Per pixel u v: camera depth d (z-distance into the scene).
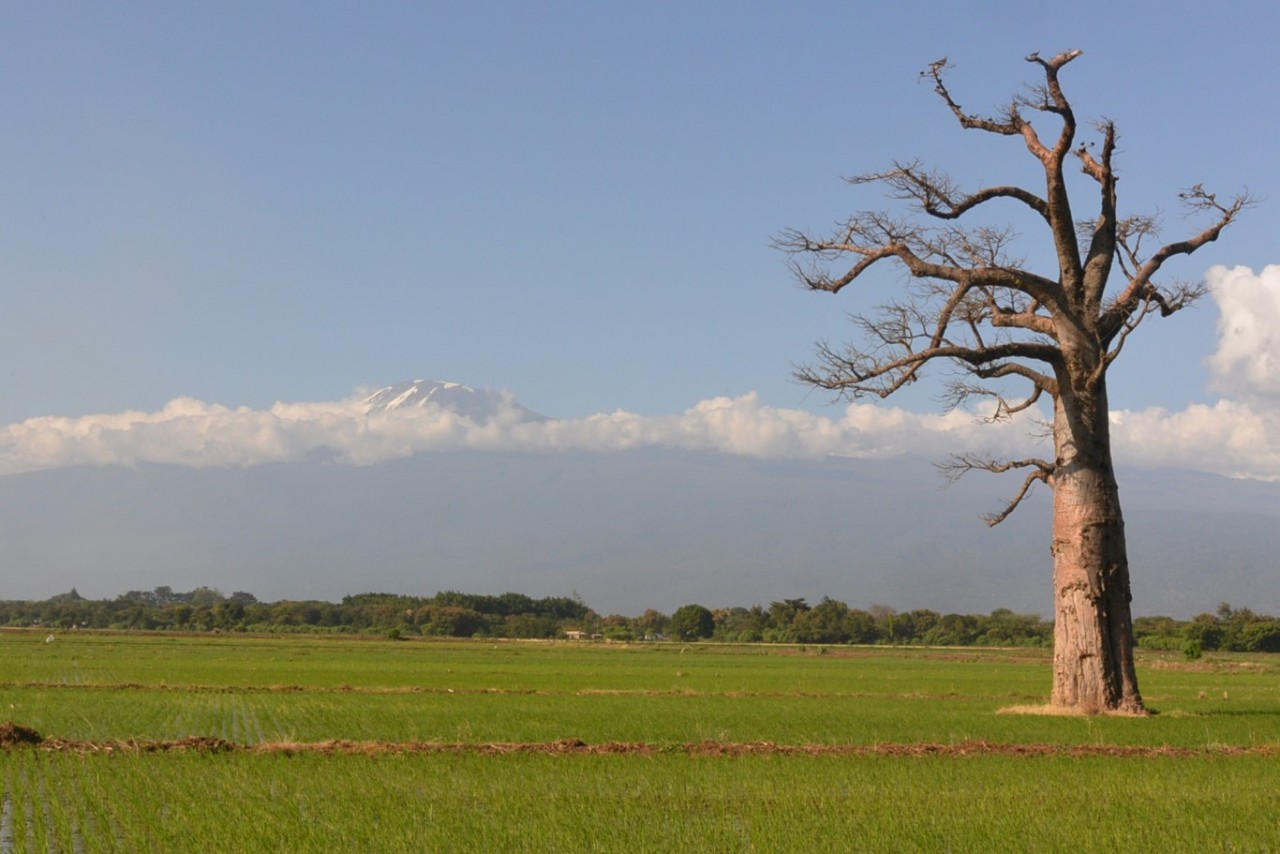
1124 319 34.19
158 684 45.94
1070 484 33.78
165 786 19.50
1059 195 33.88
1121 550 33.75
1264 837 16.19
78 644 101.25
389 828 16.47
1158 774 21.69
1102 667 33.25
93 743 24.67
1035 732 28.42
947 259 35.06
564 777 20.83
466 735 27.23
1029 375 34.78
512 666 72.00
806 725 29.97
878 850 15.44
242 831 16.20
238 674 55.34
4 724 24.86
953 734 27.72
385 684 48.88
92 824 16.75
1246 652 146.50
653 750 24.52
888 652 129.38
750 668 74.75
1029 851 15.41
